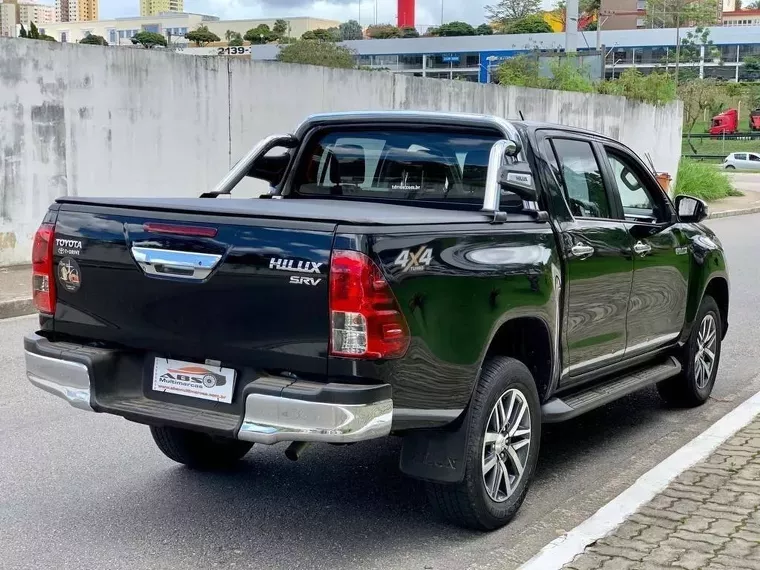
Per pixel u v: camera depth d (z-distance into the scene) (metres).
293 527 4.59
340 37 102.50
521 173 4.75
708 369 7.02
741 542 4.24
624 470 5.58
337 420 3.69
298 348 3.82
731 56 98.44
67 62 12.76
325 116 5.67
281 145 5.73
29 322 9.91
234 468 5.48
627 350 5.81
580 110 25.41
